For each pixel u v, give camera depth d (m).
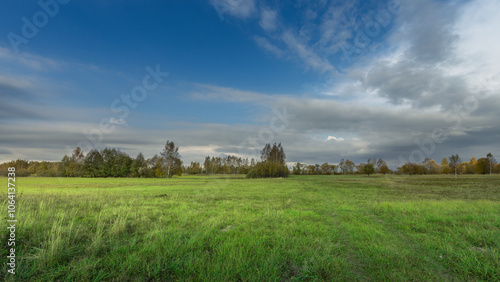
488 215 10.15
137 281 4.13
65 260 4.86
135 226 7.93
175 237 6.52
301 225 8.66
